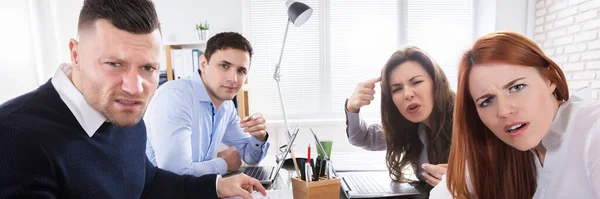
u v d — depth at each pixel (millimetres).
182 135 1188
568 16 2254
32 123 594
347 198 907
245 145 1585
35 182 561
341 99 2871
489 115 594
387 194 900
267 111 2867
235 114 1657
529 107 558
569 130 592
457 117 687
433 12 2826
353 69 2844
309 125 2703
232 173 1180
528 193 701
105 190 726
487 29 2723
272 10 2785
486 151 694
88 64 599
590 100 631
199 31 2387
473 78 598
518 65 553
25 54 1881
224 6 2512
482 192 709
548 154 637
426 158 1251
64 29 2156
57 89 673
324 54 2826
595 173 528
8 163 541
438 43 2840
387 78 1239
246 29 2787
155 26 625
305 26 2805
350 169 1267
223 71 1355
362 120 1431
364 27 2818
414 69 1182
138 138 898
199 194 900
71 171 645
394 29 2822
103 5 581
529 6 2588
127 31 585
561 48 2336
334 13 2801
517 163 697
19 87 1831
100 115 704
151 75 639
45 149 588
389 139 1276
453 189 711
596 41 2037
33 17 1947
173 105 1223
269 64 2828
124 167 805
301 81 2848
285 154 1152
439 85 1190
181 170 1127
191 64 2303
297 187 818
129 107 630
